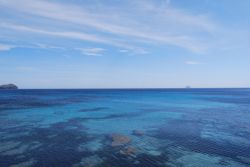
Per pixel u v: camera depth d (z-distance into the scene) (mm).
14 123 26125
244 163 13852
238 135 21000
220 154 15469
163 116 34094
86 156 14477
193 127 25047
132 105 51625
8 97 72688
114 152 15445
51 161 13453
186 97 87625
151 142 18359
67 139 18938
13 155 14508
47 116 32125
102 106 48344
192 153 15555
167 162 13766
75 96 87312
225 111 40875
